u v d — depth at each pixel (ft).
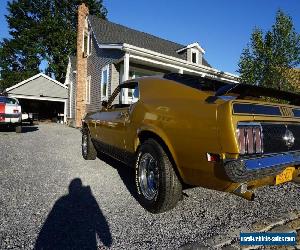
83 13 61.41
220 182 8.25
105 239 8.35
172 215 10.23
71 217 9.91
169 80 11.28
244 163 7.64
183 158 9.10
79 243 8.08
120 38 54.75
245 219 9.86
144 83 12.70
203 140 8.38
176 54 62.90
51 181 14.60
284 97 11.09
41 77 88.28
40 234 8.58
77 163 19.63
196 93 9.48
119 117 13.58
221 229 9.03
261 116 8.32
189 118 8.91
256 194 12.66
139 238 8.43
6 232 8.64
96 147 18.99
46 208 10.71
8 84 142.82
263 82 41.01
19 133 42.45
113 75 46.91
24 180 14.61
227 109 7.84
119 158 14.29
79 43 61.41
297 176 10.08
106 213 10.35
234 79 59.88
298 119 9.64
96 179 15.23
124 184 14.30
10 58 150.71
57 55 144.77
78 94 60.64
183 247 7.82
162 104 10.41
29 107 108.37
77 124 60.34
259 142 8.19
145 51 40.65
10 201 11.34
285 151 9.00
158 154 10.00
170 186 9.74
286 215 10.12
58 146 28.30
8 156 21.50
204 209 10.83
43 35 147.23
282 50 40.14
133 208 10.90
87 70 58.49
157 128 10.17
